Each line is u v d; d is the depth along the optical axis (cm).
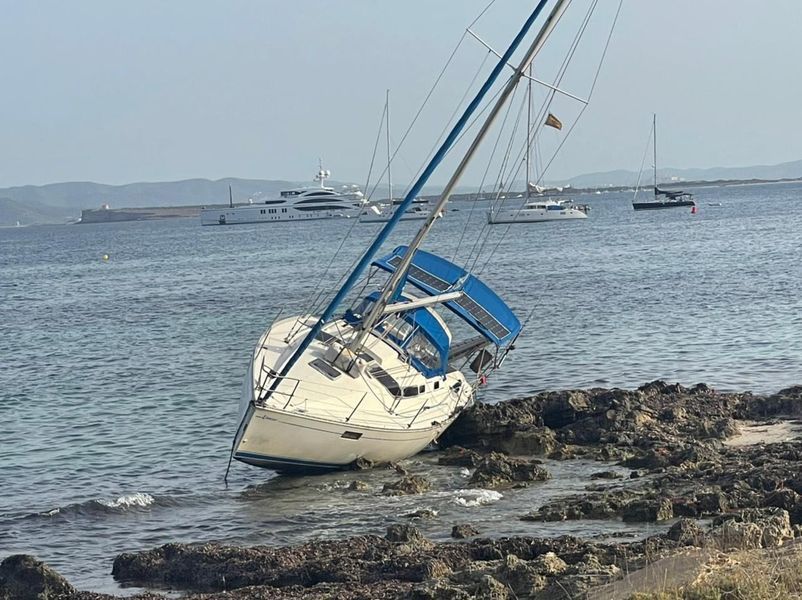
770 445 2584
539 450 2827
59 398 3856
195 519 2406
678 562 1392
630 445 2791
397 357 2944
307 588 1758
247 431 2528
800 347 4094
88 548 2245
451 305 3066
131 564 2016
